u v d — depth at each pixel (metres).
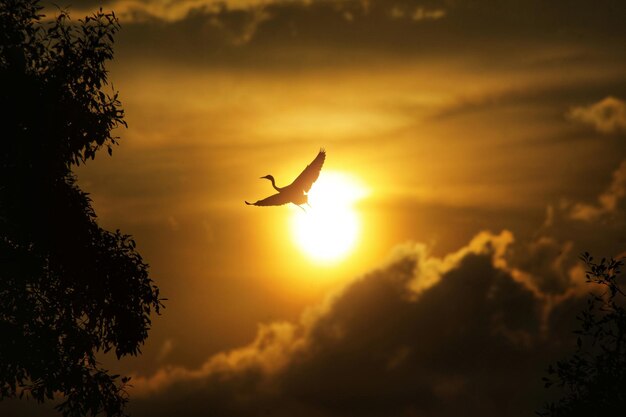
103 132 66.00
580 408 47.62
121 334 68.12
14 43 61.69
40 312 66.56
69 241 65.19
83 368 67.75
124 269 67.44
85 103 65.94
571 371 48.56
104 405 67.56
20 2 62.38
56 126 63.69
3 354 64.75
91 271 66.19
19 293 65.25
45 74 64.19
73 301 66.88
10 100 62.06
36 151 63.97
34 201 64.00
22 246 65.38
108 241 67.62
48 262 66.62
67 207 65.44
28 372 65.62
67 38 64.75
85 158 66.25
